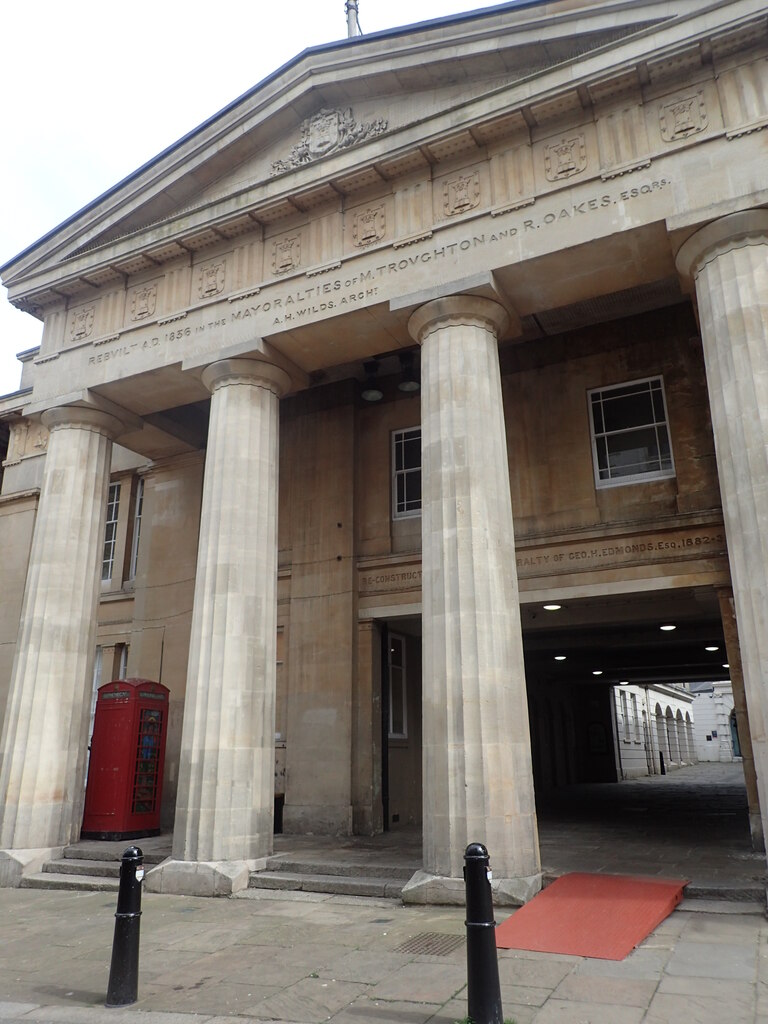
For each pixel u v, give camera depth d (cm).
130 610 1755
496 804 872
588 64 1001
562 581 1303
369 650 1465
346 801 1388
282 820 1428
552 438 1388
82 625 1299
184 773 1060
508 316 1097
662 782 3222
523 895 825
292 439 1652
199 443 1711
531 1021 495
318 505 1579
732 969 592
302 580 1546
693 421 1290
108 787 1360
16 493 1825
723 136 939
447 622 945
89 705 1302
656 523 1254
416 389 1497
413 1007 532
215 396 1233
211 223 1259
